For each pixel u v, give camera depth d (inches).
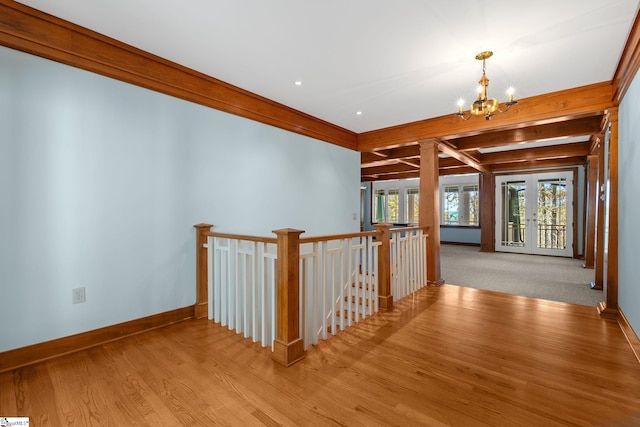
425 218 169.6
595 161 225.0
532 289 166.6
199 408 62.4
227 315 108.6
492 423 57.7
